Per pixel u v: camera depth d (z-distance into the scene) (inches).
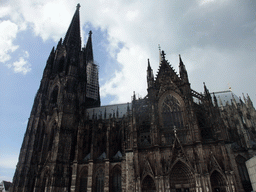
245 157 2677.2
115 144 3479.3
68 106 3713.1
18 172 3189.0
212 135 2559.1
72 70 4202.8
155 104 2883.9
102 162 3179.1
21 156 3336.6
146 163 2470.5
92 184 2997.0
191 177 2348.7
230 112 3435.0
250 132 3184.1
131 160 2576.3
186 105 2755.9
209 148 2415.1
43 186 3075.8
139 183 2353.6
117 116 3954.2
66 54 4586.6
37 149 3459.6
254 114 3368.6
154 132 2603.3
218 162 2326.5
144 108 3006.9
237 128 3159.5
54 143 3289.9
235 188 2122.3
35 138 3494.1
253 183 2320.4
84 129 3703.3
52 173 3021.7
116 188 2984.7
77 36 5246.1
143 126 2886.3
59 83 4128.9
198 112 2832.2
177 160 2399.1
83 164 3221.0
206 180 2222.0
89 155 3422.7
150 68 3193.9
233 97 3850.9
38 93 4028.1
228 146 2456.9
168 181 2304.4
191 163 2378.2
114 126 3614.7
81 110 4165.8
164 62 3280.0
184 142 2586.1
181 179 2394.2
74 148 3545.8
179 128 2719.0
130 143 2701.8
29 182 3157.0
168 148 2512.3
